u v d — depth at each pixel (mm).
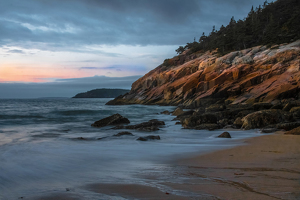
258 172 4805
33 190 4180
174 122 21141
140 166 5926
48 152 8133
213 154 7371
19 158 7090
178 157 7078
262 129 13258
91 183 4441
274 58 44625
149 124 17281
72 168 5832
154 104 59750
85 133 14555
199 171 5137
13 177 5105
